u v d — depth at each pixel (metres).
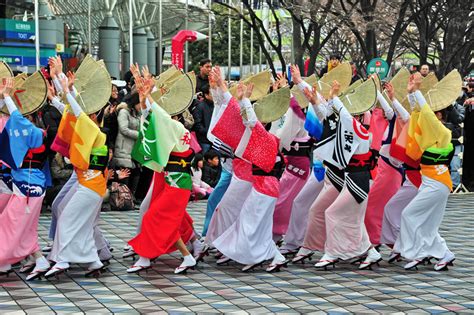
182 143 10.58
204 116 16.53
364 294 9.65
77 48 33.31
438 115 11.35
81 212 10.14
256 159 10.73
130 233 13.39
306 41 25.83
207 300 9.23
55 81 10.30
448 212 16.98
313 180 11.72
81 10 34.16
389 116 11.55
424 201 11.01
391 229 11.74
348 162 10.75
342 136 10.77
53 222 11.05
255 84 12.10
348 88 11.36
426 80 12.28
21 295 9.33
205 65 16.56
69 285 9.88
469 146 20.19
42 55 26.27
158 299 9.23
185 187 10.62
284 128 11.73
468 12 29.56
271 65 26.30
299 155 11.97
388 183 11.72
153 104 10.45
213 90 11.42
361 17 25.03
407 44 33.38
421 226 11.06
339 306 9.04
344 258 11.00
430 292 9.80
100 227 13.89
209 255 12.00
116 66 33.53
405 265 11.45
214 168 17.62
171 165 10.58
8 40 24.73
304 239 11.47
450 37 30.66
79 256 10.15
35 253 10.13
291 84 13.13
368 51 25.36
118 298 9.26
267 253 10.85
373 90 11.15
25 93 10.20
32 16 26.19
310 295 9.55
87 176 10.17
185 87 11.29
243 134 10.88
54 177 14.80
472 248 12.84
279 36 26.23
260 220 10.77
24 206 9.91
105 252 10.94
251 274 10.73
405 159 11.35
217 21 45.78
